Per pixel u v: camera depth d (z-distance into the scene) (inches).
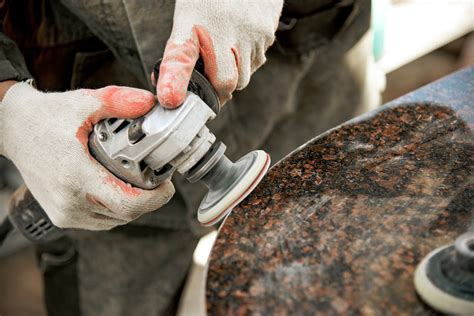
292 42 43.2
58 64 41.1
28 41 39.7
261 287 19.6
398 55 60.7
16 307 65.2
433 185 24.0
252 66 32.5
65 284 56.1
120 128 25.8
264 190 24.8
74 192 28.5
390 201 23.3
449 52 78.2
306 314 18.4
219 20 28.5
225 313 18.6
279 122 48.9
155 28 35.2
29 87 31.4
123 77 41.3
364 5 44.6
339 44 45.8
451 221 21.9
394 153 26.1
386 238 21.4
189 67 26.0
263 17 30.8
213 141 25.3
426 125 27.6
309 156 26.5
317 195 24.0
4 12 35.8
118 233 48.2
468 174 24.4
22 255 71.8
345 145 26.9
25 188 35.2
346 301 18.8
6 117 30.1
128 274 50.9
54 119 28.0
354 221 22.4
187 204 44.7
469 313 17.6
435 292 18.1
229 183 25.4
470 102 28.9
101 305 53.8
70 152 27.5
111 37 37.4
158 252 49.8
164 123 23.5
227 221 23.0
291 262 20.6
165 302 52.2
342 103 50.6
